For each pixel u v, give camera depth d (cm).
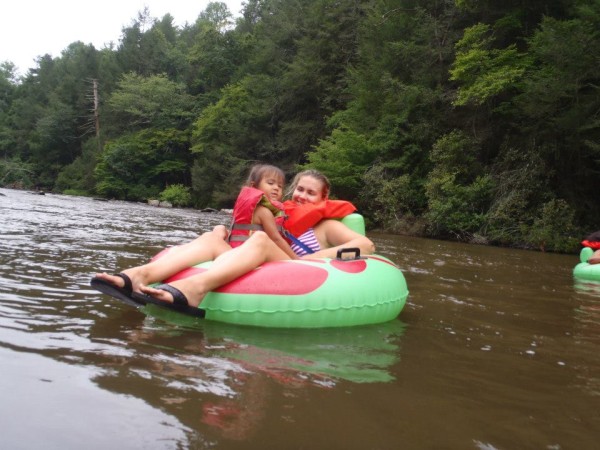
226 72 3781
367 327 322
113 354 229
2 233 699
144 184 3719
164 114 3775
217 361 232
